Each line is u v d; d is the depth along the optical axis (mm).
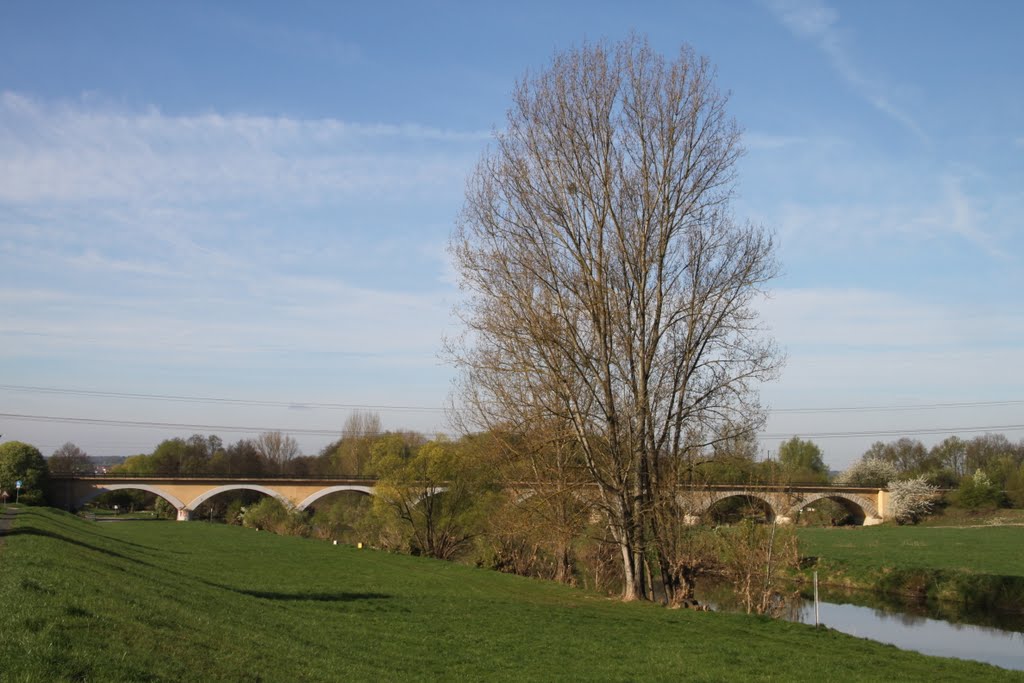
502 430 39281
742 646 27391
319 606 31438
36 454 96875
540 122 36781
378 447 70938
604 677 21656
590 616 33031
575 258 36000
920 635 40594
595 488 36781
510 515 45062
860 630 41844
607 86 36375
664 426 36719
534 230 36406
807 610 48031
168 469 156000
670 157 36125
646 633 29453
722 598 47031
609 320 35688
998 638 39875
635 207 36281
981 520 101375
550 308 36000
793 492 42031
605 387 35312
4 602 15000
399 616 30422
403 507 64000
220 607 24500
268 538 73438
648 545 37938
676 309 36531
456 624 29328
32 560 22438
